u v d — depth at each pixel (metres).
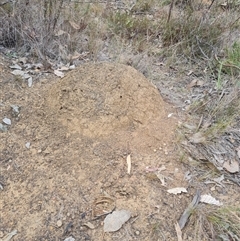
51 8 3.07
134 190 1.96
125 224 1.84
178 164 2.13
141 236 1.81
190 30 3.31
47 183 1.98
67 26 3.17
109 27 3.45
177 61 3.11
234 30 3.49
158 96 2.43
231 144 2.33
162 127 2.29
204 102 2.59
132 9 3.87
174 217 1.89
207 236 1.83
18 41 3.02
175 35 3.32
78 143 2.13
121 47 3.13
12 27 3.01
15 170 2.05
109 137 2.16
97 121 2.17
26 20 3.02
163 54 3.20
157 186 2.00
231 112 2.52
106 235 1.80
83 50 3.12
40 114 2.31
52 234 1.80
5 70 2.72
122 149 2.12
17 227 1.83
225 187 2.09
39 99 2.44
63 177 2.00
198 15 3.46
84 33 3.25
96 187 1.97
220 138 2.35
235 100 2.58
